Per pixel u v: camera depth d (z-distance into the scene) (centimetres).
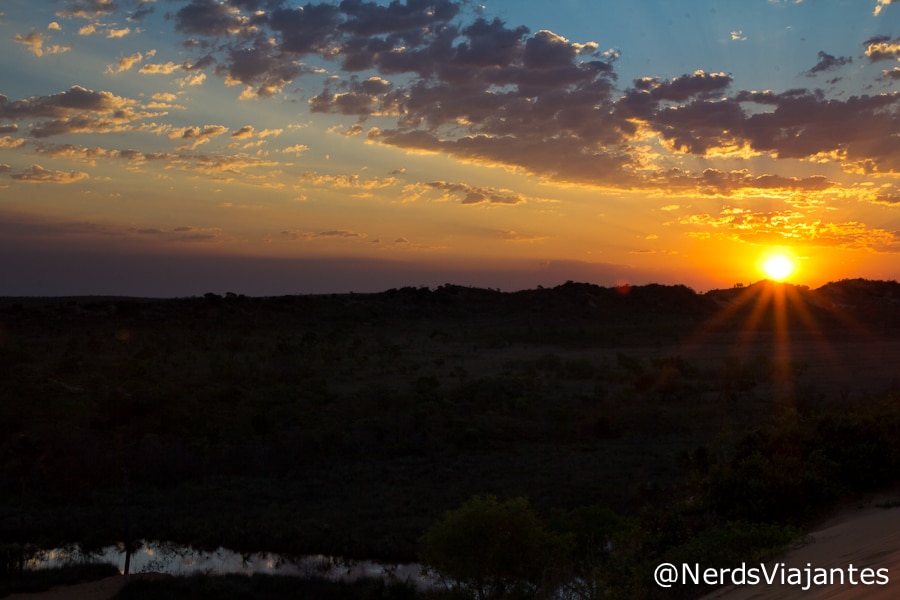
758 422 3922
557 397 4772
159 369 5553
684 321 11125
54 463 3247
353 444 3694
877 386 5062
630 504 2527
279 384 5078
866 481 1262
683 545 1034
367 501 2878
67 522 2723
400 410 4319
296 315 10538
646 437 3825
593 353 7838
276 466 3416
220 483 3200
